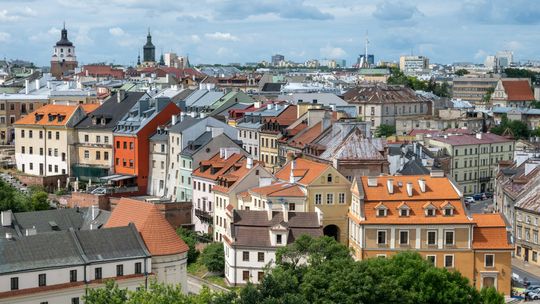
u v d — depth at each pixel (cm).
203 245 17275
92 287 12375
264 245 14812
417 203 14875
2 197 17438
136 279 12800
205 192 18850
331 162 17800
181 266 13488
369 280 10969
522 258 18312
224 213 17400
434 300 11762
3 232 14550
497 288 14762
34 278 12019
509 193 19400
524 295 14850
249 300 10350
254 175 17425
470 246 14688
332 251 12244
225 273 15600
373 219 14700
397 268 11938
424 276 11800
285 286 10675
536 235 17850
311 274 11100
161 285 10569
